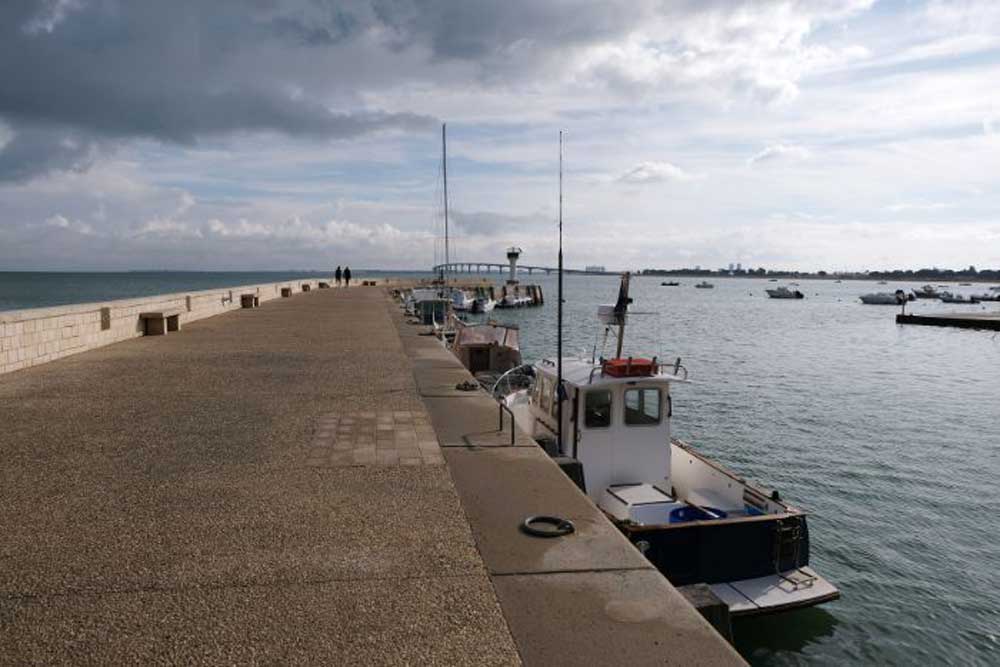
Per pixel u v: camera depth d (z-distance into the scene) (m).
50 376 11.82
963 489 16.58
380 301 39.91
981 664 9.52
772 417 24.25
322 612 3.77
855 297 169.38
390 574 4.25
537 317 76.94
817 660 9.51
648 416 11.05
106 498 5.57
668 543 8.56
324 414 8.93
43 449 7.05
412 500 5.63
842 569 12.17
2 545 4.63
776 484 16.77
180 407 9.27
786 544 9.02
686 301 139.88
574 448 10.76
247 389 10.71
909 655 9.66
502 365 22.84
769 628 10.20
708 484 11.21
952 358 43.59
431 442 7.53
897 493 16.22
